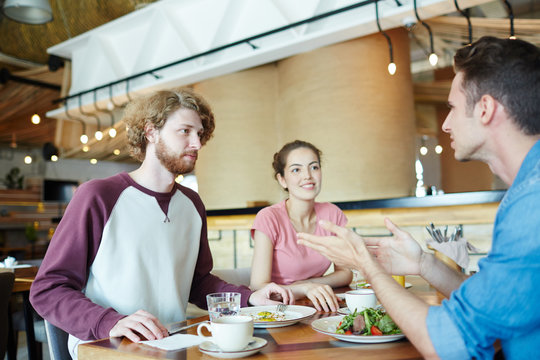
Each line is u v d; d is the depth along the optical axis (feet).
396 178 15.30
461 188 27.84
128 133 4.53
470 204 10.43
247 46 12.66
